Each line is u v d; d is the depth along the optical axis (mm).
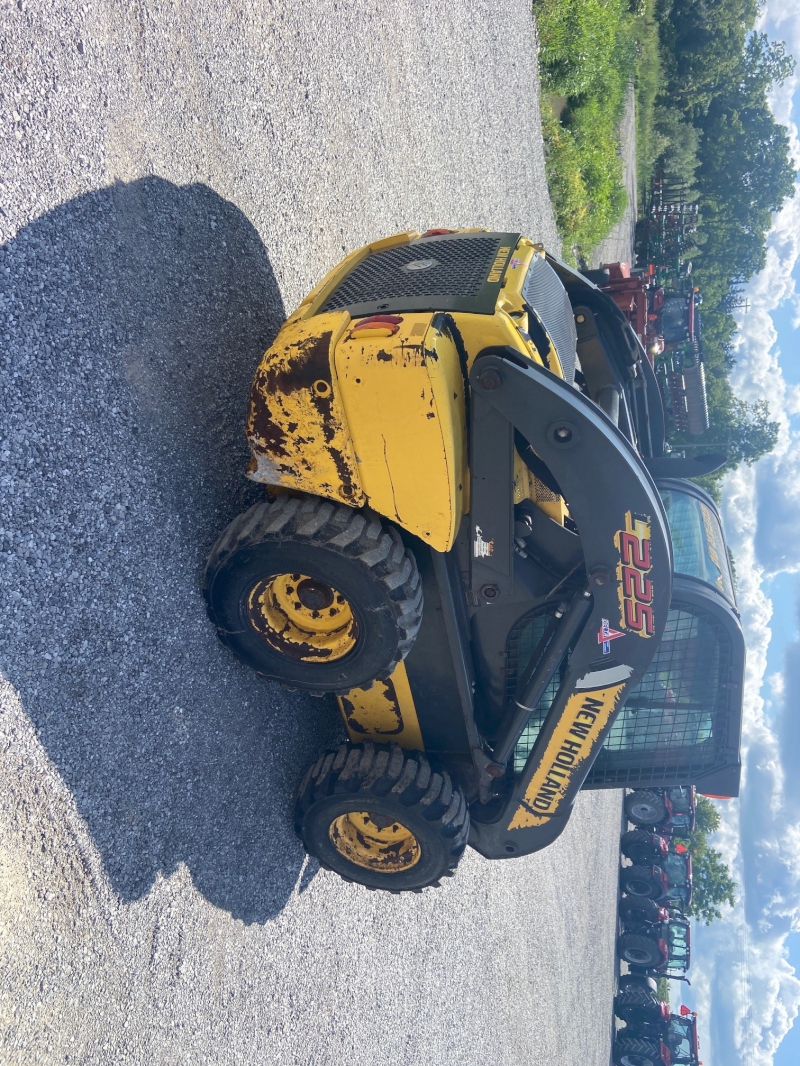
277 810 3588
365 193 5051
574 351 3436
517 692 3438
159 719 2834
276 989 3467
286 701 3701
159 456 2850
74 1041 2426
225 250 3367
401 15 5949
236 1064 3154
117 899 2621
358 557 2639
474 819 3906
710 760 3867
